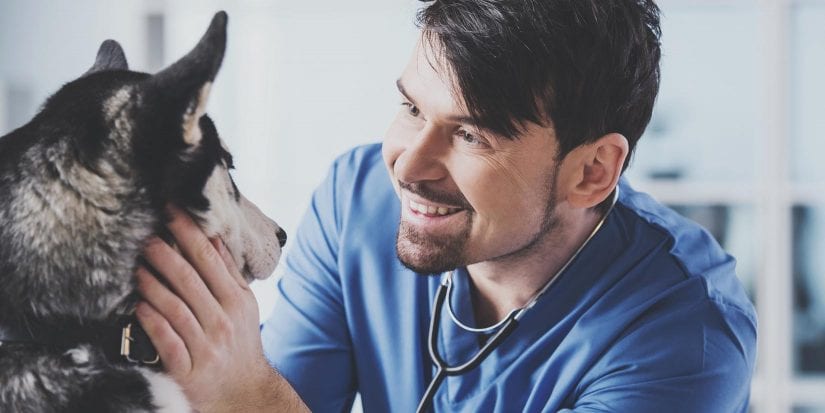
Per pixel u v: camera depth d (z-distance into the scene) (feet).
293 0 10.50
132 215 3.74
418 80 4.24
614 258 4.90
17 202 3.69
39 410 3.63
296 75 10.61
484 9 4.09
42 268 3.64
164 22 10.73
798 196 10.01
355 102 10.59
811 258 10.07
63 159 3.69
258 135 10.67
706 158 10.10
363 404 5.28
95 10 10.66
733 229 10.12
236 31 10.61
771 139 9.99
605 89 4.35
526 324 4.87
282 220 10.73
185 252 3.93
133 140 3.72
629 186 5.48
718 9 9.95
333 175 5.61
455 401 4.96
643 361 4.61
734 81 10.01
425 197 4.37
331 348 5.26
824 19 9.88
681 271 4.91
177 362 3.86
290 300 5.40
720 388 4.66
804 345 10.10
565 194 4.56
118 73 3.95
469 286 5.02
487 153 4.22
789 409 10.08
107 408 3.69
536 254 4.75
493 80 4.07
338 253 5.35
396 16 10.44
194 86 3.70
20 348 3.67
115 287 3.72
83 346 3.69
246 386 4.21
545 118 4.23
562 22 4.15
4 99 10.54
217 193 4.04
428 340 5.09
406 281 5.15
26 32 10.64
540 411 4.84
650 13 4.66
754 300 10.14
